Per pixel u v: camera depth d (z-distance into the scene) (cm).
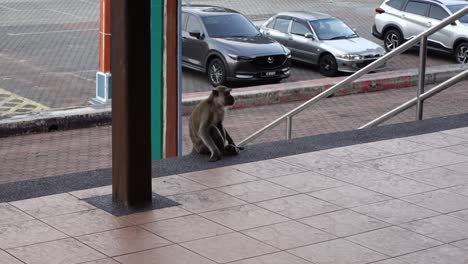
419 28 2872
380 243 732
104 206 819
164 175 912
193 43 2548
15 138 1936
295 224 773
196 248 716
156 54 1463
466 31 2734
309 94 2336
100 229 757
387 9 2977
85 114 2031
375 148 1020
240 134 1981
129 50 796
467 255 710
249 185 882
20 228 755
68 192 862
